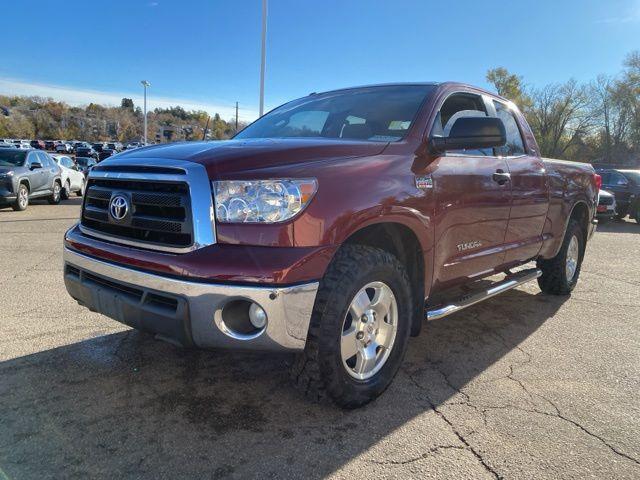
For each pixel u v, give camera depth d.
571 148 55.78
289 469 2.39
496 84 55.19
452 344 4.10
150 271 2.61
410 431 2.75
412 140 3.27
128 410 2.86
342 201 2.64
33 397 2.98
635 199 16.97
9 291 5.09
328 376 2.71
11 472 2.29
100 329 4.07
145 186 2.77
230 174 2.54
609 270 7.50
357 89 4.21
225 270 2.42
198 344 2.53
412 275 3.31
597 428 2.84
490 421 2.88
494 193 3.81
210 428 2.70
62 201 16.56
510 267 4.48
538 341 4.23
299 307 2.49
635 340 4.30
